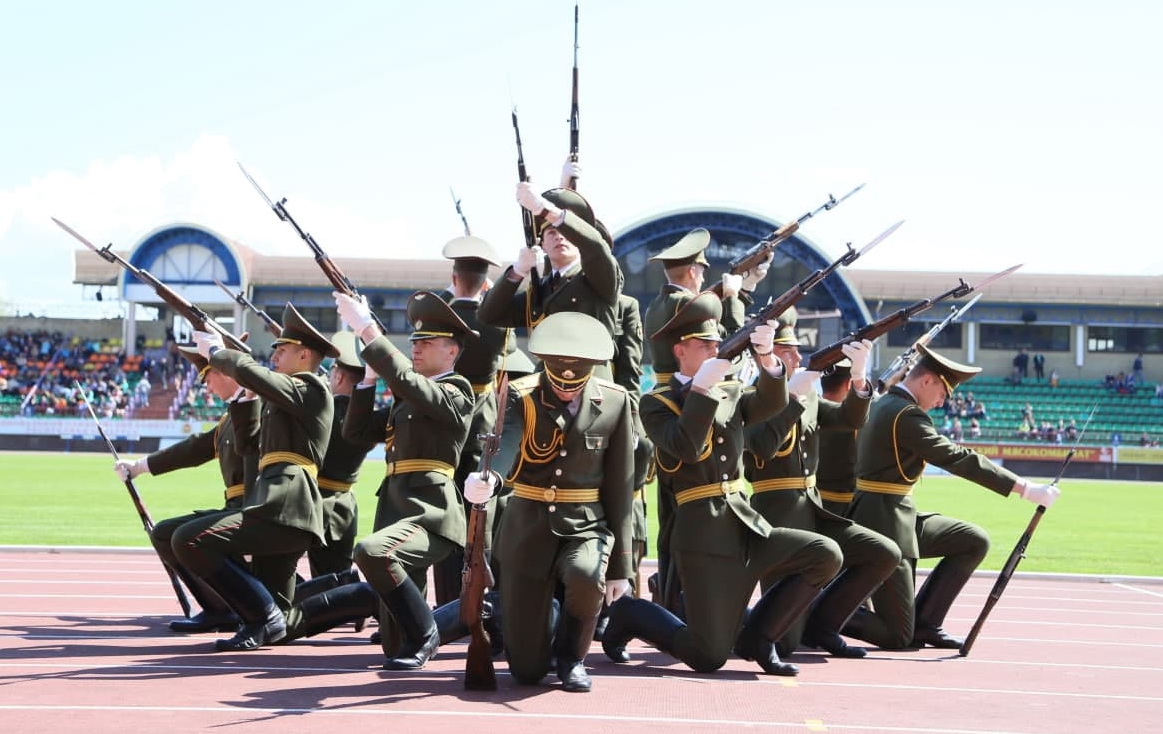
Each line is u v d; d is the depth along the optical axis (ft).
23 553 68.80
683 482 37.35
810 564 37.22
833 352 40.91
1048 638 48.24
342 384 45.27
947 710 33.40
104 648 39.60
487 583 32.99
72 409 250.78
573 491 33.86
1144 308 275.39
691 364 36.99
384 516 37.88
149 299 264.11
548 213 38.45
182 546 38.70
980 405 263.49
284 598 41.93
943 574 45.29
